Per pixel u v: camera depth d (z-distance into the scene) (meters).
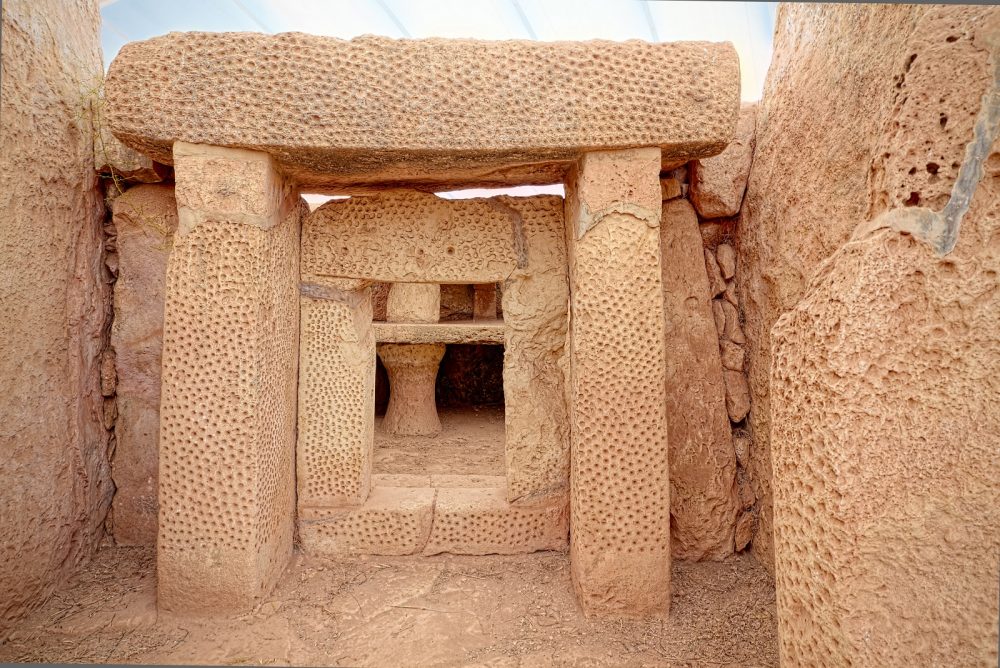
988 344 1.12
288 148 2.17
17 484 2.25
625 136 2.19
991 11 1.18
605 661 2.12
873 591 1.16
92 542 2.76
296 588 2.54
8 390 2.21
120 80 2.09
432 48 2.16
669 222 2.89
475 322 5.85
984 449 1.11
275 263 2.43
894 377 1.18
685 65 2.18
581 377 2.33
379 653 2.17
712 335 2.87
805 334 1.31
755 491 2.84
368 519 2.81
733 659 2.12
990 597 1.08
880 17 1.95
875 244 1.23
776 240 2.58
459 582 2.62
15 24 2.22
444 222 2.75
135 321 2.86
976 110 1.17
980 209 1.15
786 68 2.59
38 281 2.37
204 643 2.18
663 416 2.34
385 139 2.15
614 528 2.35
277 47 2.11
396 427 5.34
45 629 2.24
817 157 2.30
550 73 2.17
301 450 2.79
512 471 2.81
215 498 2.29
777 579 1.38
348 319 2.80
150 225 2.83
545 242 2.75
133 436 2.88
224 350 2.25
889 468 1.17
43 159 2.38
